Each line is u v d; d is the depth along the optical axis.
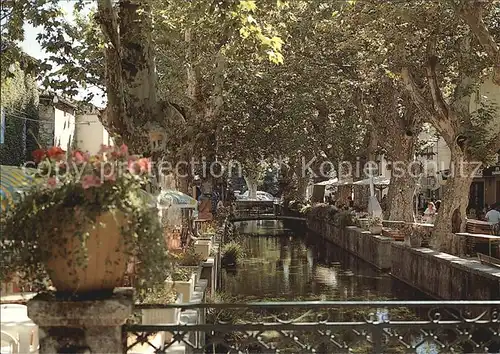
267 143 38.53
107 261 4.87
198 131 16.41
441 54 20.22
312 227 46.75
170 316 8.14
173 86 16.28
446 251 20.70
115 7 10.16
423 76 21.41
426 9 16.36
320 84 28.06
